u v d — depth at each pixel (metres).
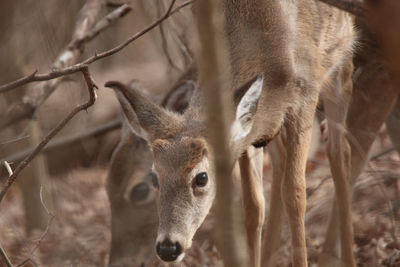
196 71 11.59
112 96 20.38
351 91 11.20
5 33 13.51
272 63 9.56
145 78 20.02
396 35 4.46
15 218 15.44
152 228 11.87
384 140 15.44
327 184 14.02
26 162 8.47
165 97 11.59
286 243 11.52
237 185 12.41
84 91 14.87
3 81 13.70
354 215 12.38
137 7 16.64
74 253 12.60
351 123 12.02
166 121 9.15
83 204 15.66
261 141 9.73
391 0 4.43
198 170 8.55
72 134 18.14
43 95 12.38
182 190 8.52
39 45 14.00
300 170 9.77
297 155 9.80
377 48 11.28
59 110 17.66
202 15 5.59
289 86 9.70
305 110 9.96
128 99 9.41
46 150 17.00
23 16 13.59
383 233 11.64
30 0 13.65
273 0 9.87
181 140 8.76
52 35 13.84
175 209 8.45
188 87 11.46
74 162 18.98
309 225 12.48
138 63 21.30
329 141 10.70
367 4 4.66
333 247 10.70
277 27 9.74
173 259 8.38
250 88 8.84
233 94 8.86
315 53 10.12
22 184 14.04
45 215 14.07
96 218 14.49
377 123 11.97
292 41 9.77
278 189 10.76
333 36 10.60
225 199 5.84
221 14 9.94
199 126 8.95
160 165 8.65
